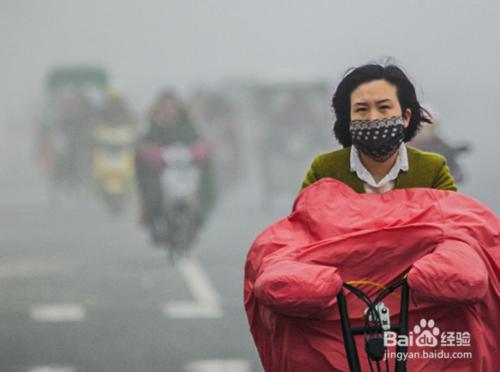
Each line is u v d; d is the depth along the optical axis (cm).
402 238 1113
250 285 1170
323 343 1113
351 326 1114
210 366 2134
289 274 1080
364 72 1159
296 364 1123
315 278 1079
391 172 1179
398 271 1119
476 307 1117
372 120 1148
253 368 2114
